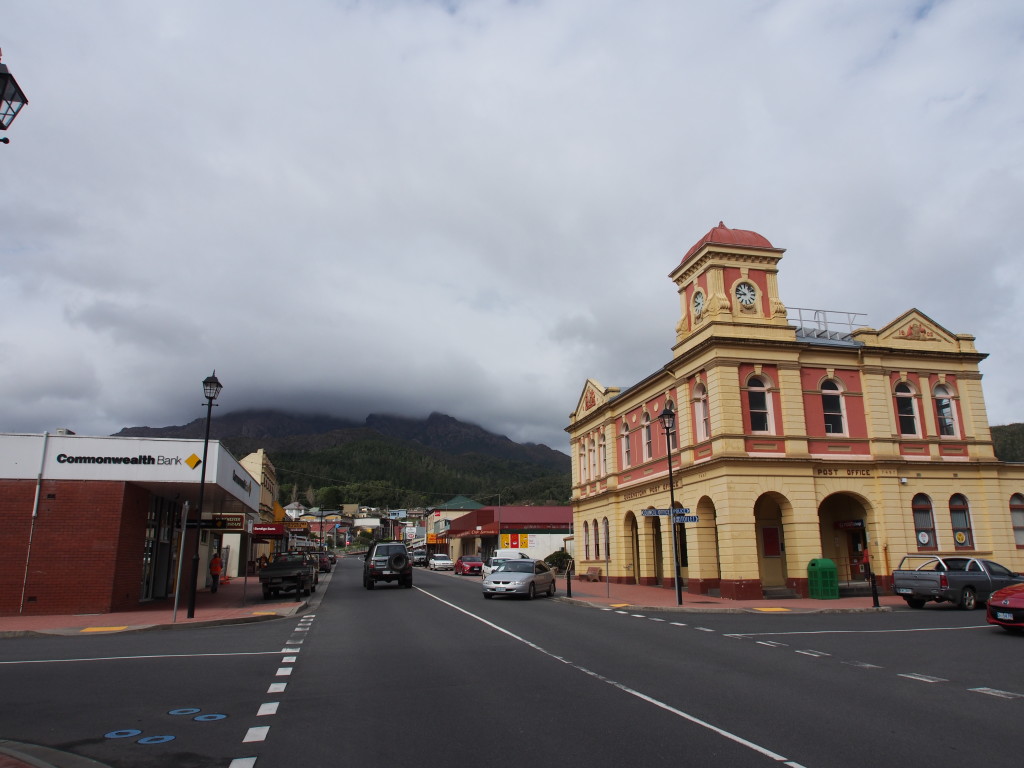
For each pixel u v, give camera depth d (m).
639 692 9.70
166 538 28.27
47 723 8.12
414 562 81.62
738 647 14.16
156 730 7.81
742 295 28.91
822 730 7.71
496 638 15.65
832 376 29.11
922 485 29.06
